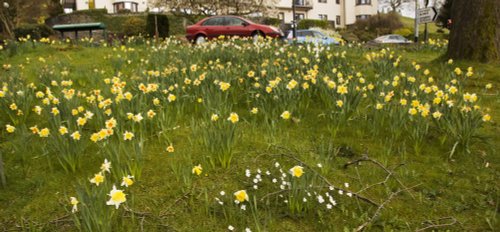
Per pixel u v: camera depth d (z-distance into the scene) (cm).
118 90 418
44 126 442
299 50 809
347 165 339
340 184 311
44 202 287
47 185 310
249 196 292
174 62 740
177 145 384
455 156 353
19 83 541
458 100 432
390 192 298
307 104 477
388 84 502
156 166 340
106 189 259
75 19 3494
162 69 671
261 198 284
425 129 376
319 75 517
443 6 3656
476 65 653
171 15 3372
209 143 339
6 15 3106
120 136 360
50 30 2433
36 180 316
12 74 621
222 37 1100
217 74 529
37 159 354
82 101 531
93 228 231
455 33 709
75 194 296
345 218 269
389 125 405
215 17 1612
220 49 827
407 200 290
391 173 318
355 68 673
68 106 405
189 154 346
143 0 4188
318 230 257
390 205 283
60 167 340
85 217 224
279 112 438
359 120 438
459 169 331
